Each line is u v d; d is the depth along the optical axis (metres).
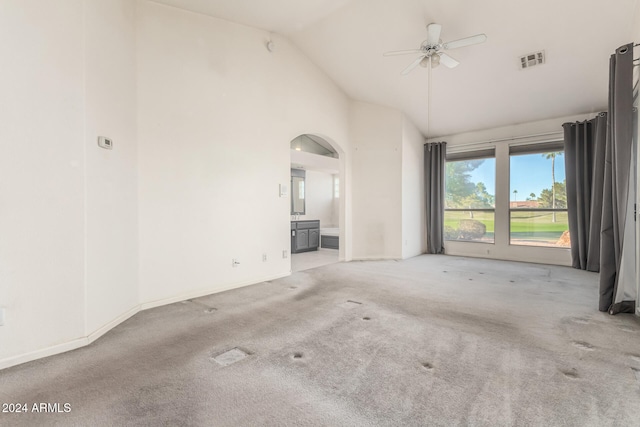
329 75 5.25
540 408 1.51
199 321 2.69
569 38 3.67
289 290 3.71
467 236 6.68
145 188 3.03
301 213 7.90
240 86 3.84
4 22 1.87
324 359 2.01
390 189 5.98
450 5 3.49
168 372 1.85
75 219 2.18
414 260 5.92
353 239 5.95
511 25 3.64
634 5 3.11
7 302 1.90
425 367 1.91
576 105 5.00
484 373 1.84
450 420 1.42
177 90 3.26
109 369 1.88
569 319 2.74
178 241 3.28
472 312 2.92
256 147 4.04
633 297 2.92
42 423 1.40
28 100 1.96
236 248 3.82
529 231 5.86
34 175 1.99
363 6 3.72
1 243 1.88
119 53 2.68
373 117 5.93
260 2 3.36
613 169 2.89
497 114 5.62
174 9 3.25
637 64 2.85
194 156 3.40
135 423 1.40
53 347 2.07
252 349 2.16
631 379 1.77
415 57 4.43
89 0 2.29
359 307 3.07
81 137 2.21
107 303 2.50
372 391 1.66
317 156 7.18
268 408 1.51
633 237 2.94
